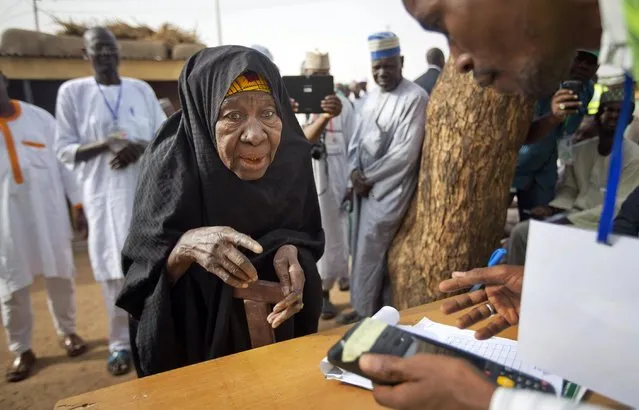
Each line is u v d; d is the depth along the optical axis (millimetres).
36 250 2447
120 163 2311
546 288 666
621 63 394
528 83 542
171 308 1192
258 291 1130
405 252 1915
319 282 1302
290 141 1312
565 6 462
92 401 847
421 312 1176
